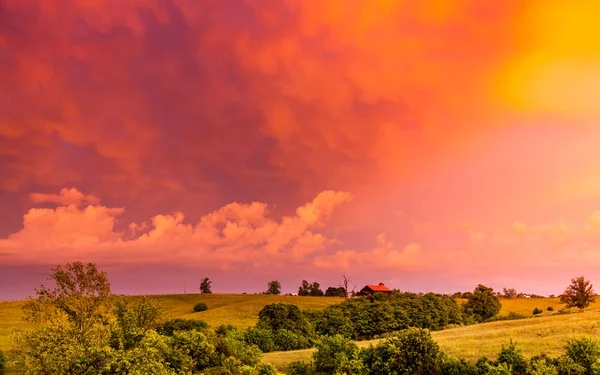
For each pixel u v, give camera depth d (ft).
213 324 301.84
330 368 123.34
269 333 218.79
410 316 307.78
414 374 108.58
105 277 116.57
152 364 83.92
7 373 115.14
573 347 104.88
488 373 101.09
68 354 79.51
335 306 315.78
